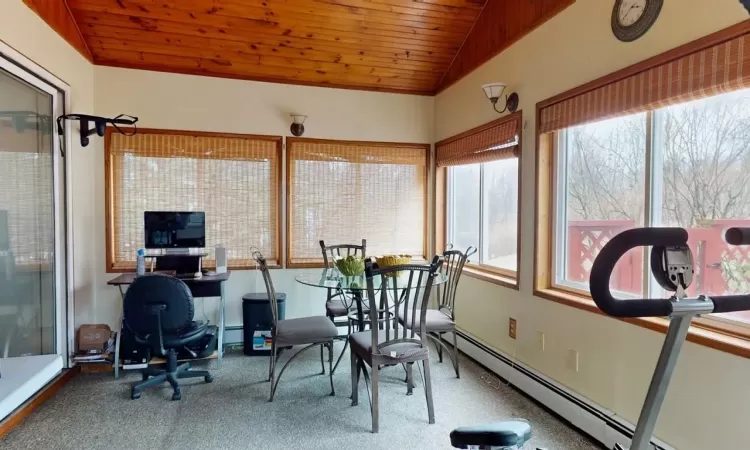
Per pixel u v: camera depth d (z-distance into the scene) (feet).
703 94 5.61
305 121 13.35
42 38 9.08
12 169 8.48
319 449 7.18
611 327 7.18
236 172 12.84
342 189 13.76
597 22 7.39
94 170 11.64
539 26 8.96
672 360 3.61
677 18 5.96
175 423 8.05
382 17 11.23
